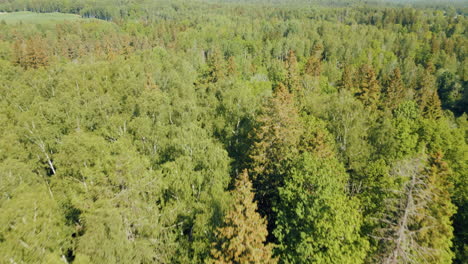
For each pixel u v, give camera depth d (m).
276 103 33.81
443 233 22.88
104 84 64.81
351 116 46.03
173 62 93.56
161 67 84.06
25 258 20.80
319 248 23.55
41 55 95.56
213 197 27.25
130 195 23.67
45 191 29.19
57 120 44.72
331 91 80.00
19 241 20.91
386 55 138.12
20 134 40.00
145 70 76.00
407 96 83.19
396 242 20.17
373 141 42.62
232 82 62.00
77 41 147.12
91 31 182.50
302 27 170.88
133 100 52.25
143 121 44.06
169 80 73.06
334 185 25.44
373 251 23.97
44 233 22.47
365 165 35.78
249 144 42.03
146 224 23.77
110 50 109.50
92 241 20.59
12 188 28.03
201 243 23.88
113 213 21.05
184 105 50.41
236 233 20.44
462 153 36.59
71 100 49.47
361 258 23.11
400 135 39.66
